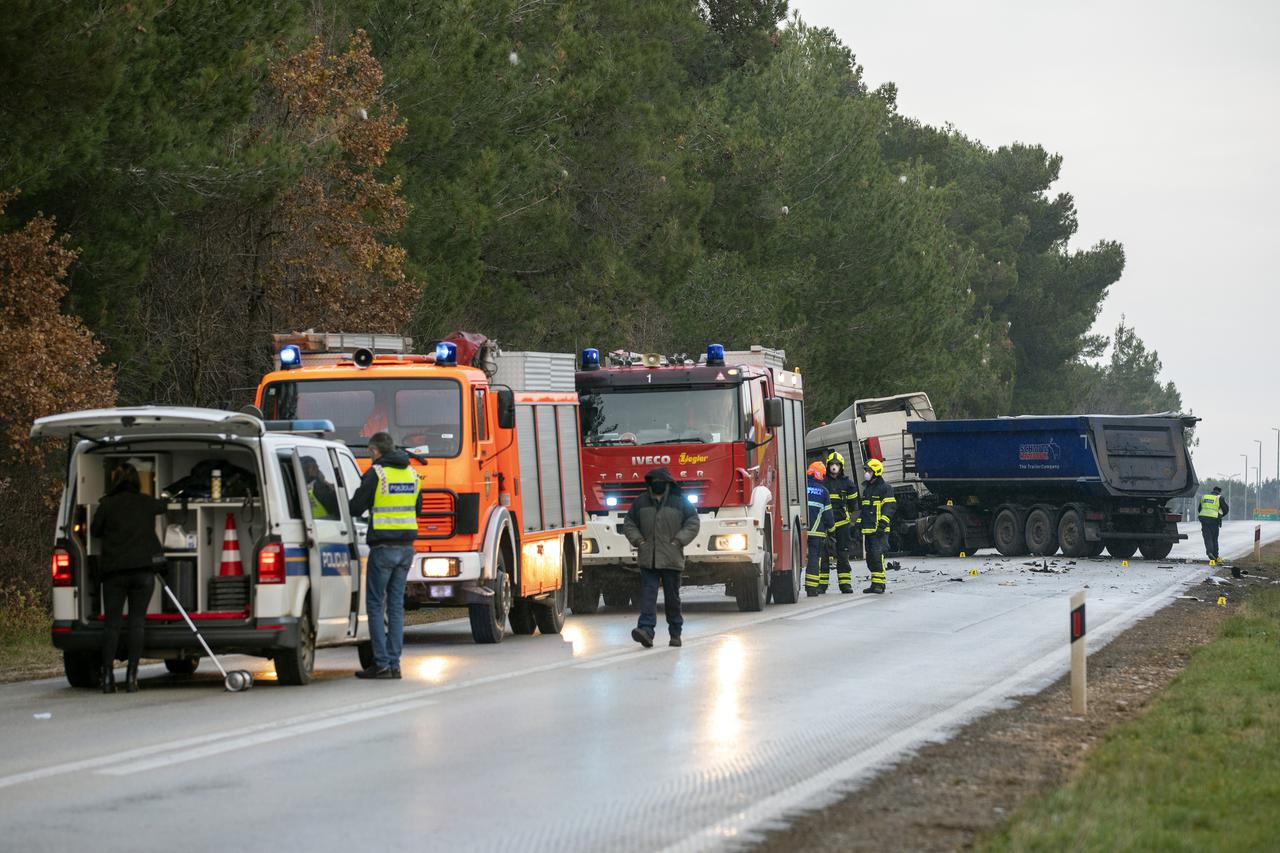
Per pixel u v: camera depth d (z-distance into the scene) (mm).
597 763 26844
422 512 49125
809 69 159250
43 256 54438
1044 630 55281
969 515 123125
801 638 51750
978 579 89125
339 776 25516
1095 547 118688
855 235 153500
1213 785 24078
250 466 40000
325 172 72188
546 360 57875
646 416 65000
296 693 37000
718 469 64125
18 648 48656
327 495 41188
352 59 72625
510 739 29531
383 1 82750
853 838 20875
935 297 169375
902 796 23953
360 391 50094
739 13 176000
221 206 68562
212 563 39000
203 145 60000
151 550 37312
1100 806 22172
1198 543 155500
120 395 68875
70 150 54094
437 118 82375
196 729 30781
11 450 53844
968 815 22453
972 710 34094
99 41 51156
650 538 48656
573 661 44375
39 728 30969
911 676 40688
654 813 22547
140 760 27031
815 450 131000
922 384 166250
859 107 155750
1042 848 19547
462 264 84000
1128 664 44469
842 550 77562
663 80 127562
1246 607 65625
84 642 37781
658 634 54094
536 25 99000
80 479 38438
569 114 99188
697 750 28281
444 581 49000
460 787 24578
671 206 117688
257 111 70688
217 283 72312
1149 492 115125
